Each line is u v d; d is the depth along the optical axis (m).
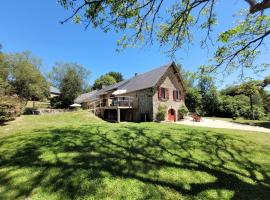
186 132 11.49
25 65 30.67
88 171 5.36
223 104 31.28
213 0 5.56
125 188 4.48
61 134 10.63
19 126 14.75
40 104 46.69
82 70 47.25
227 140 9.41
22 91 30.69
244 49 6.40
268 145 8.59
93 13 4.67
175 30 6.22
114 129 12.34
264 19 5.75
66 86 45.38
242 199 4.17
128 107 23.52
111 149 7.60
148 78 24.44
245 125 17.28
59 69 45.84
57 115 23.39
